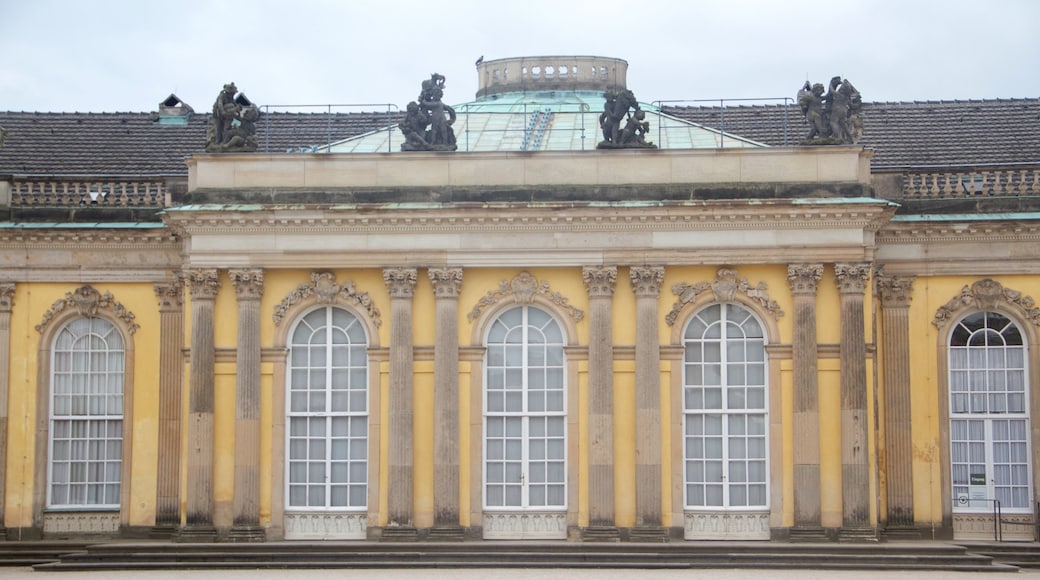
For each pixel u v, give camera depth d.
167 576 58.34
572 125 70.94
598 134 69.81
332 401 65.31
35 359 68.44
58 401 68.69
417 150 65.56
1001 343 68.00
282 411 64.94
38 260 68.56
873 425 63.66
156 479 67.88
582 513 64.25
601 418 63.97
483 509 64.75
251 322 64.56
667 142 68.44
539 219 64.19
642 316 64.12
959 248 67.81
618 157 64.81
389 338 64.75
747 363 64.69
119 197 69.00
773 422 64.06
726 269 64.38
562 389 64.94
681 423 64.50
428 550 61.56
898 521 67.38
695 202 63.69
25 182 69.06
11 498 68.19
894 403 67.69
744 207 63.59
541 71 76.00
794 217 63.72
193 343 64.56
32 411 68.31
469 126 71.25
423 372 64.75
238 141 65.69
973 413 67.88
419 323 64.81
